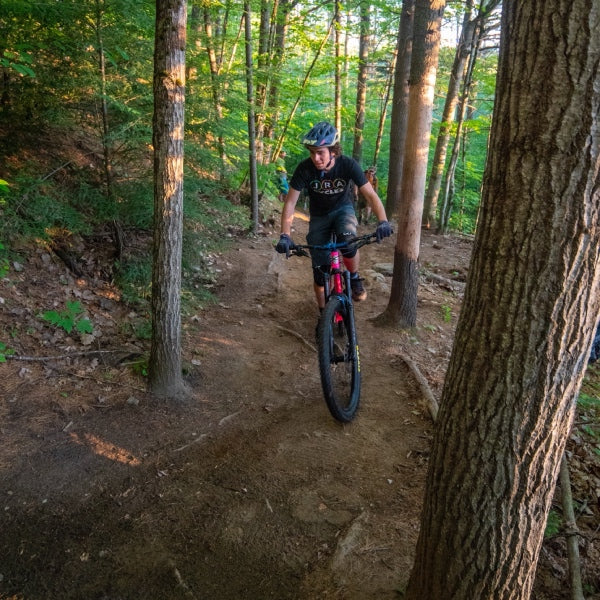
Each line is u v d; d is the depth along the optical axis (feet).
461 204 50.52
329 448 10.95
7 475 9.49
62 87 15.37
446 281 25.52
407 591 6.64
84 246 16.72
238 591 7.57
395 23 47.98
